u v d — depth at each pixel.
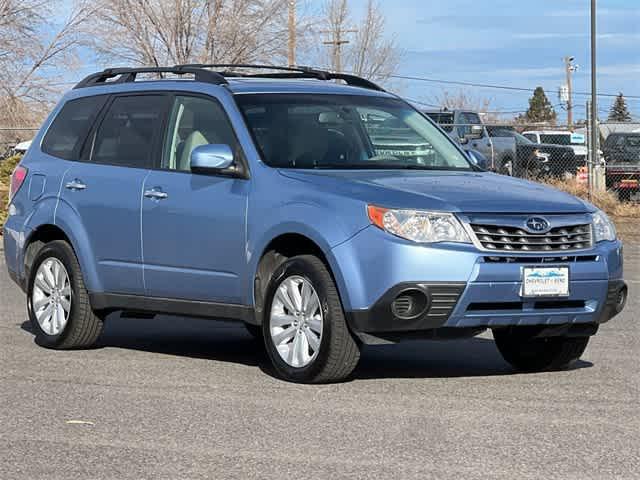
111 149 9.70
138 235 9.21
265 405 7.38
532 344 8.85
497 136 34.25
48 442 6.42
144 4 39.34
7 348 9.76
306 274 8.03
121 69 10.11
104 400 7.55
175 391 7.85
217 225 8.66
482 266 7.73
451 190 8.05
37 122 40.12
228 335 10.81
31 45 39.59
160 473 5.78
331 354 7.90
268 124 8.87
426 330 7.86
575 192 27.92
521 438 6.52
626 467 5.90
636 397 7.73
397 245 7.67
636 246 21.27
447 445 6.34
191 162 8.62
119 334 10.77
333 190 8.07
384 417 7.05
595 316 8.24
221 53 39.50
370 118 9.30
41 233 10.16
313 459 6.05
